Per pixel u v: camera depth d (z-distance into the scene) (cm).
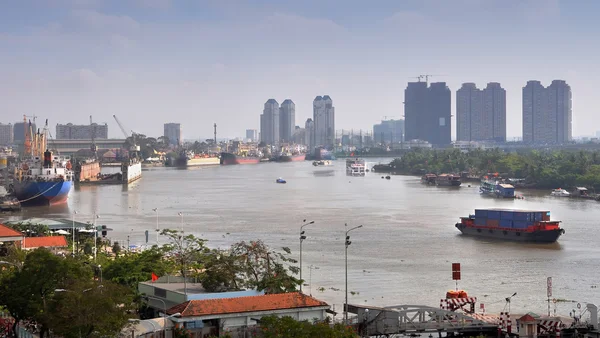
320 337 11462
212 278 15350
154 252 19062
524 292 19138
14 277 13862
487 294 18925
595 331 14838
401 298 18312
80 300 12138
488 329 14900
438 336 15675
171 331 12838
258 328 13000
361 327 14462
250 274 16438
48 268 13650
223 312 13112
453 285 19900
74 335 12150
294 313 13562
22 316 13562
